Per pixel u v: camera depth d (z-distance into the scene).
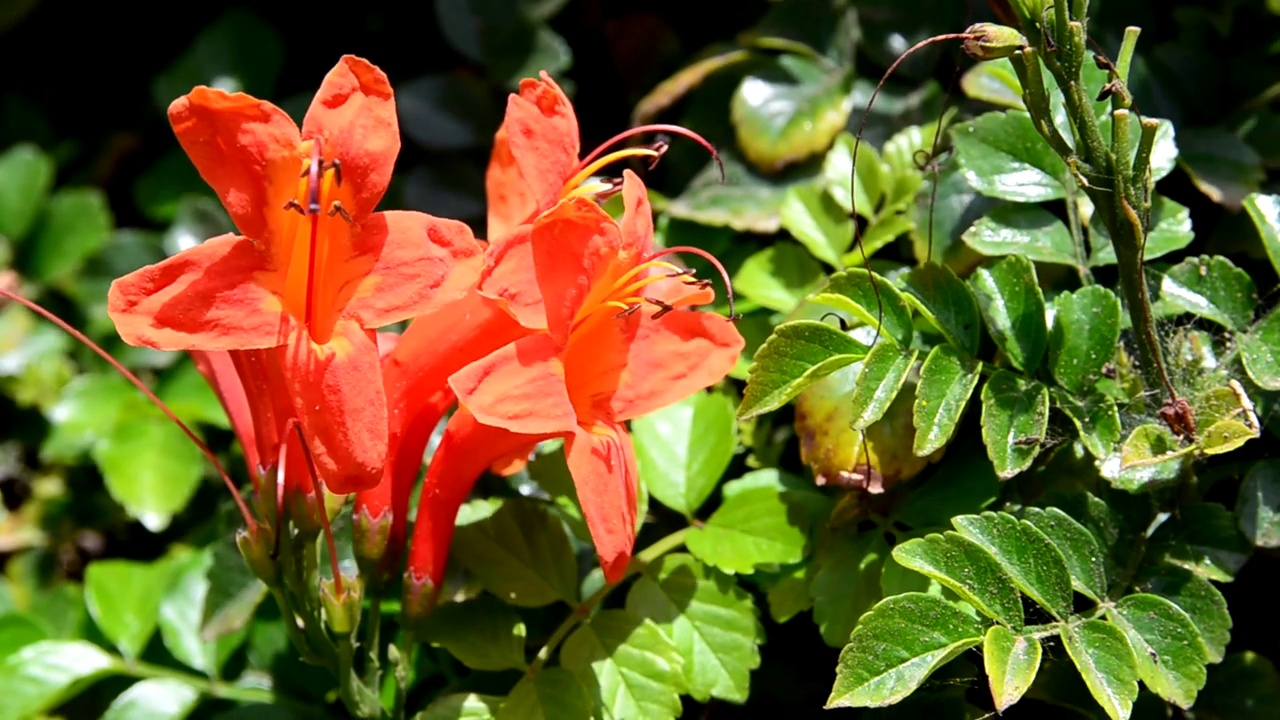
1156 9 0.49
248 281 0.40
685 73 0.49
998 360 0.43
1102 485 0.43
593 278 0.41
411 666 0.46
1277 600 0.45
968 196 0.45
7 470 0.58
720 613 0.44
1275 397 0.43
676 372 0.42
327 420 0.40
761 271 0.47
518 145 0.42
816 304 0.45
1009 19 0.41
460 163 0.51
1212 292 0.43
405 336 0.42
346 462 0.40
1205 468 0.43
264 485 0.41
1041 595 0.41
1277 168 0.47
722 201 0.48
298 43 0.62
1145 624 0.41
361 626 0.45
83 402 0.54
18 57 0.69
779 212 0.47
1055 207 0.46
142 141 0.65
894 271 0.46
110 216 0.64
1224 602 0.42
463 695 0.43
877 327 0.42
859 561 0.43
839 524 0.44
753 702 0.45
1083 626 0.40
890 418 0.43
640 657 0.43
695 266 0.48
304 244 0.41
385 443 0.40
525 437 0.42
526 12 0.51
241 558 0.46
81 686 0.47
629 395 0.42
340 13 0.61
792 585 0.44
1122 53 0.40
